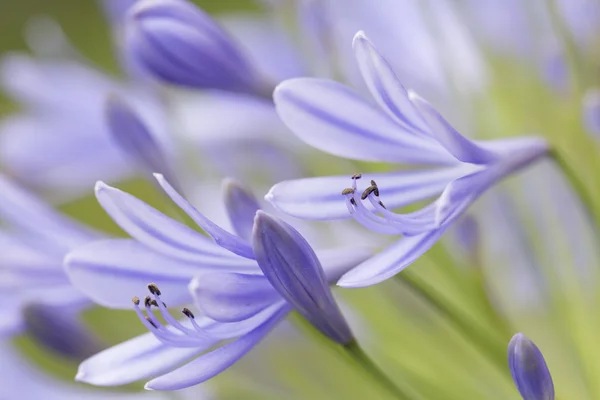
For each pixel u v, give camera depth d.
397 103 0.46
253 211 0.48
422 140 0.47
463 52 0.55
